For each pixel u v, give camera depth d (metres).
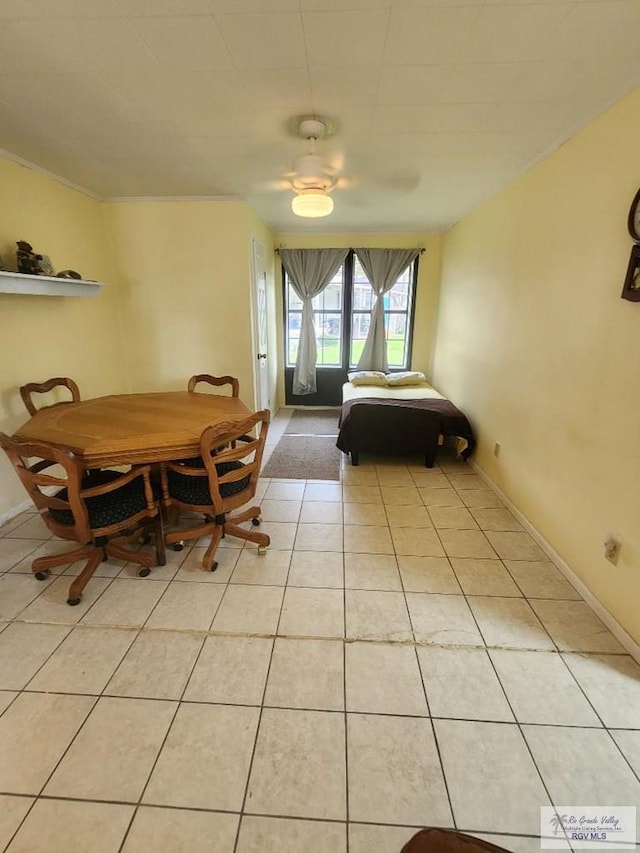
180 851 1.10
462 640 1.78
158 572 2.22
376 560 2.33
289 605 1.98
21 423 2.83
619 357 1.82
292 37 1.49
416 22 1.41
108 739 1.37
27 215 2.84
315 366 5.65
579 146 2.13
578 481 2.11
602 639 1.79
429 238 5.21
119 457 2.03
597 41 1.50
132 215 3.75
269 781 1.25
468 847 0.79
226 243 3.79
